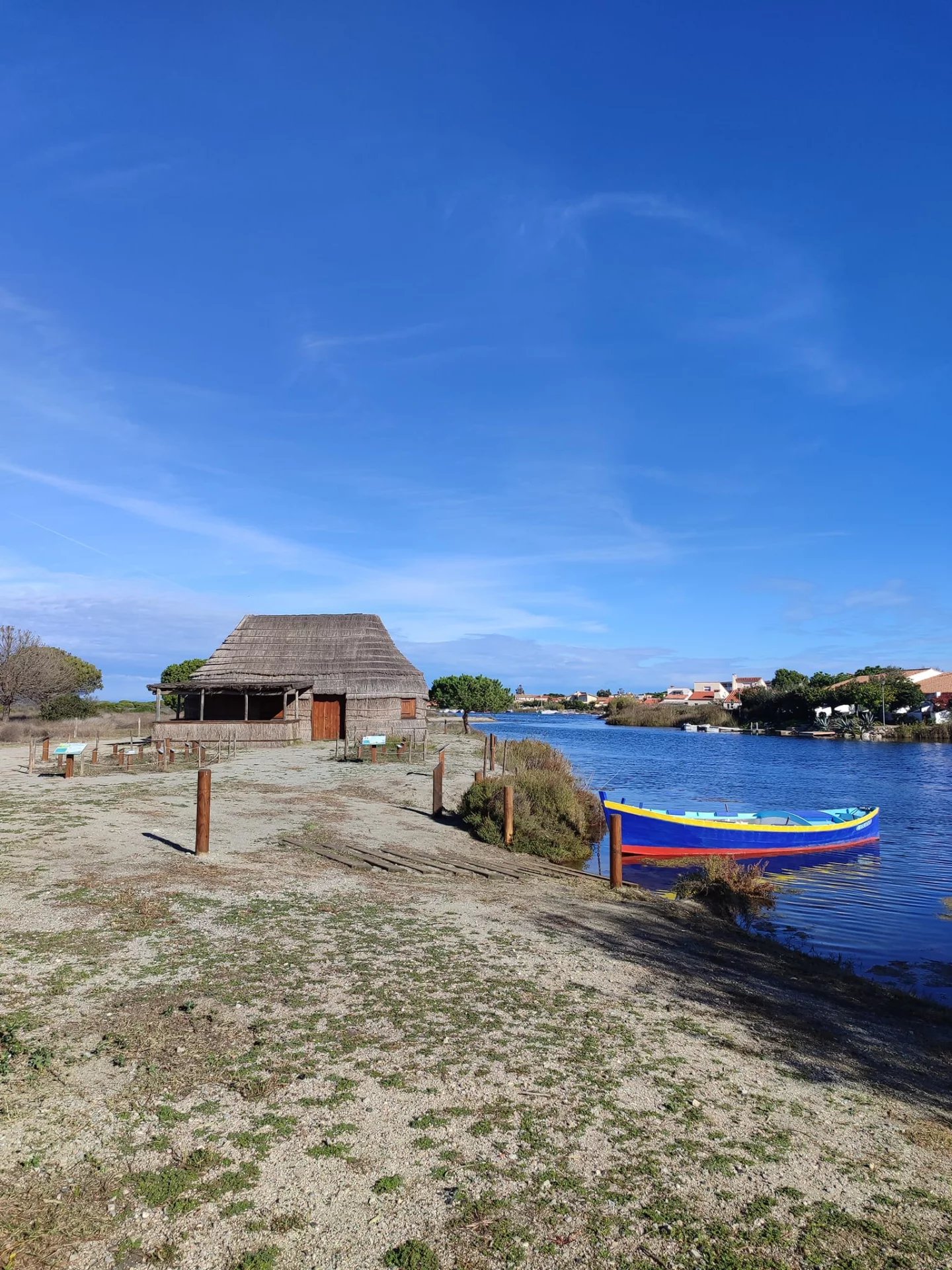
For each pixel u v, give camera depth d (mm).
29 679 52000
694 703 150500
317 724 43969
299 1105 6164
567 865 18859
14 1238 4523
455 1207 5012
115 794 21641
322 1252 4547
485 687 62375
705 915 14969
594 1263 4566
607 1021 8406
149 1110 5988
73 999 8000
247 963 9336
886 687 98812
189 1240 4594
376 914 11922
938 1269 4711
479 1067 7039
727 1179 5539
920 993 11188
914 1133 6559
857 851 23688
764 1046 8234
